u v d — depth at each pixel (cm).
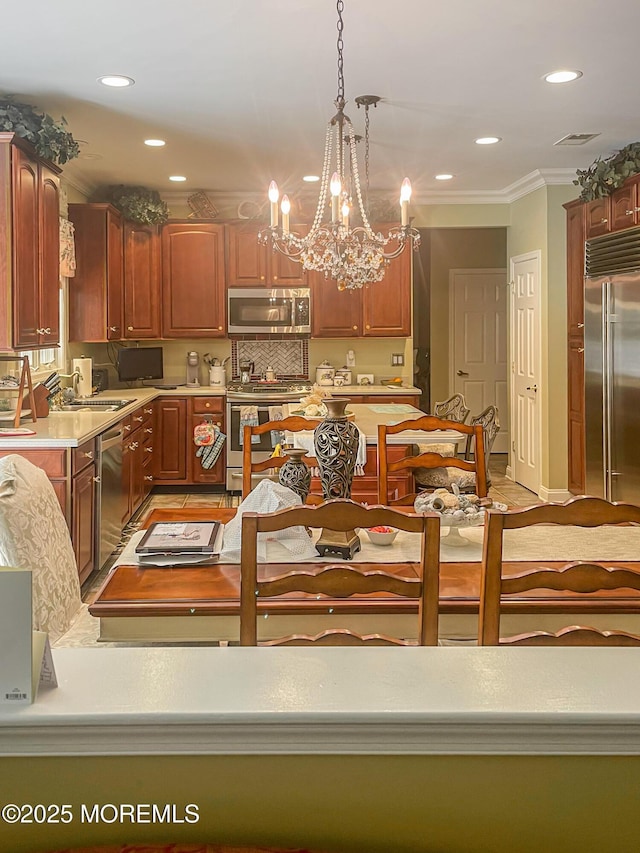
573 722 99
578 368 612
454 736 100
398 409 526
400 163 597
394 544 232
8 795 100
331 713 99
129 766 101
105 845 101
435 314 929
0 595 100
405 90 420
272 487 225
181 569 209
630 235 501
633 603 186
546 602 185
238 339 736
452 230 922
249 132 498
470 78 401
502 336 934
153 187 686
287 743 100
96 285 627
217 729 99
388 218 711
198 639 188
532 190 666
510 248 737
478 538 238
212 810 101
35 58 366
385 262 430
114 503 490
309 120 473
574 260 614
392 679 109
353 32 339
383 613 186
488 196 720
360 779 101
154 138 511
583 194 565
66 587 244
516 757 101
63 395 568
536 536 242
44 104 436
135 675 110
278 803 101
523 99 438
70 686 106
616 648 120
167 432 704
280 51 361
